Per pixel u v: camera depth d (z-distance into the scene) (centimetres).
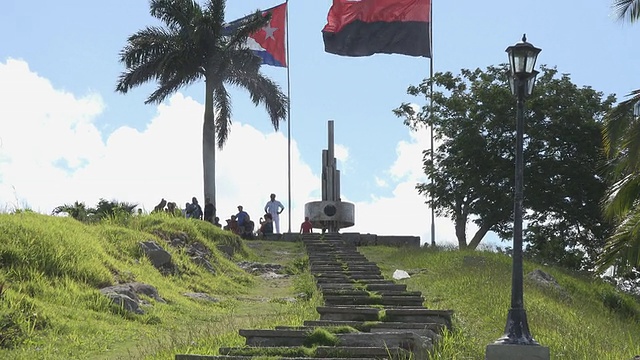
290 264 3134
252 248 3550
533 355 1302
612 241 2256
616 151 2347
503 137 4172
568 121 4088
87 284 1947
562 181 4122
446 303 2023
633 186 2275
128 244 2461
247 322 1814
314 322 1471
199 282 2500
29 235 1988
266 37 4931
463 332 1566
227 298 2350
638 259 2231
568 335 1723
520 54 1441
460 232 4312
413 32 4409
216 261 2850
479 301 2022
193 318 1914
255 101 4812
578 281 3195
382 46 4419
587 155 4125
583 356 1512
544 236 4219
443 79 4303
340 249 3484
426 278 2633
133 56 4675
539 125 4103
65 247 2055
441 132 4272
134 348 1518
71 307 1758
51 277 1889
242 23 4812
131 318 1806
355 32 4428
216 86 4788
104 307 1811
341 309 1588
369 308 1605
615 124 2305
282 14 4956
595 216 4122
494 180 4203
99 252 2197
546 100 4106
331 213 4259
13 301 1641
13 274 1816
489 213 4181
